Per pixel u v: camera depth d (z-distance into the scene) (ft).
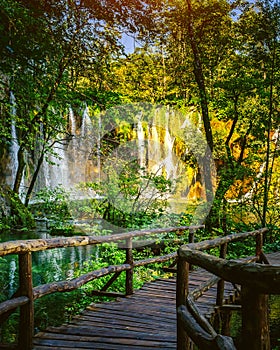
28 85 29.76
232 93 39.75
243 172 36.70
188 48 43.75
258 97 40.93
